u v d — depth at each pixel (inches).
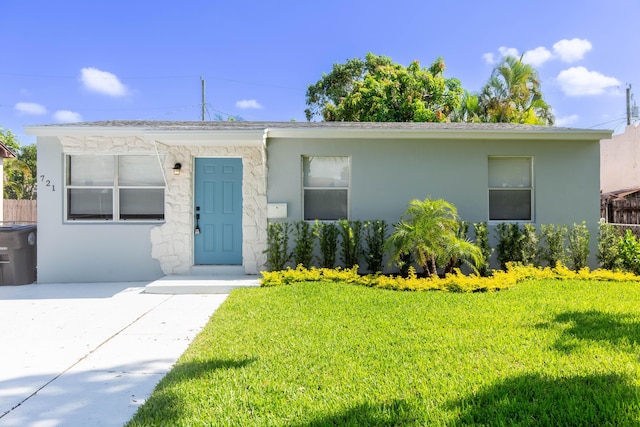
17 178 1034.7
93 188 301.9
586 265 297.6
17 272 288.4
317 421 93.7
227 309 200.1
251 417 96.3
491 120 820.0
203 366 128.6
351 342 148.3
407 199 304.7
